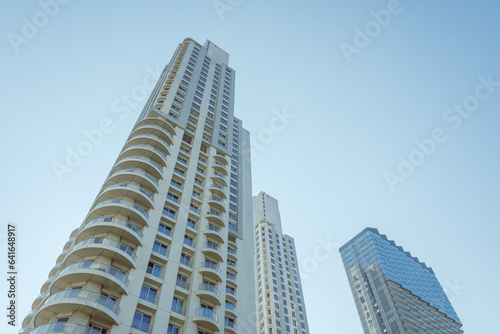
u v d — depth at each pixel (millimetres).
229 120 74250
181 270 41875
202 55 88500
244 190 67750
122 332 31500
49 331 28500
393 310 139875
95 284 33594
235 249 52906
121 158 49875
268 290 105438
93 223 38562
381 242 173125
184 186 51156
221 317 40500
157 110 59344
